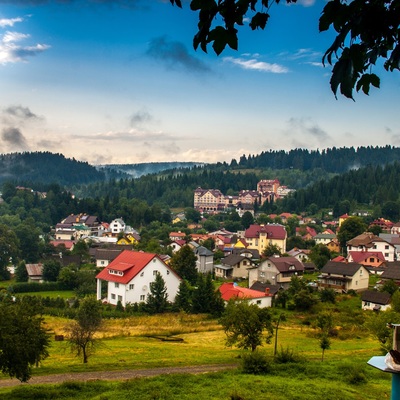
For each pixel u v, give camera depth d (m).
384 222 168.62
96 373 33.94
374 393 25.30
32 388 26.88
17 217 177.38
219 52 5.32
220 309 65.88
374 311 68.50
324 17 4.95
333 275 86.00
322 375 28.77
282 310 70.44
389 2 4.91
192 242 135.62
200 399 23.09
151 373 33.94
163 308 67.88
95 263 121.56
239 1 5.24
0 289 87.50
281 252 133.12
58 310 66.94
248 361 29.97
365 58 5.33
